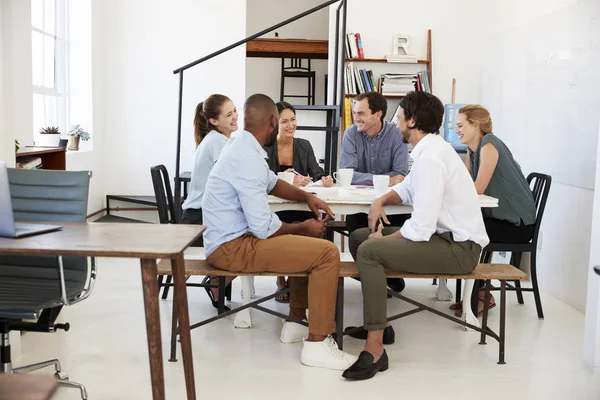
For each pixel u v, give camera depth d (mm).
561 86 4824
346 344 3600
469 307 3863
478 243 3240
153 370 2180
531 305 4543
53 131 5945
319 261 3182
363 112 4652
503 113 6105
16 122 5254
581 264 4449
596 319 3232
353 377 3084
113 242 2246
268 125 3262
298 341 3627
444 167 3143
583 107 4473
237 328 3854
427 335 3795
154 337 2170
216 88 7742
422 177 3131
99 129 7582
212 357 3367
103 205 7746
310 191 3863
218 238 3215
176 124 7762
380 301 3148
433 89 7027
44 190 2852
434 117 3256
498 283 5145
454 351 3535
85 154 6945
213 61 7719
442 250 3180
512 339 3762
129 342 3566
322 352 3236
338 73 7043
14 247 2117
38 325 2588
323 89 11133
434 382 3102
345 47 6773
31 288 2668
